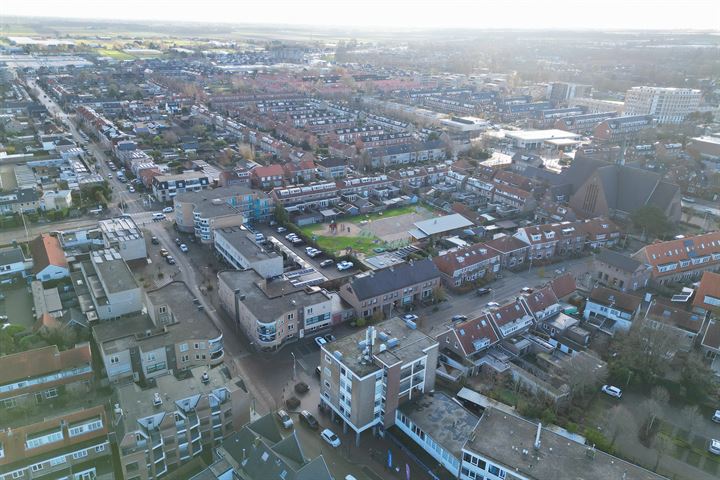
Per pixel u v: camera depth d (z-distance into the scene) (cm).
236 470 8725
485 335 13088
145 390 9762
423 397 10931
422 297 15812
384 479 9656
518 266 18150
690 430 11175
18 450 8962
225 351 13038
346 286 14725
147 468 8988
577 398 11906
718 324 13462
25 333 12719
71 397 11156
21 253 15750
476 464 8950
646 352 12738
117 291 13362
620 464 8738
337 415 10888
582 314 15112
